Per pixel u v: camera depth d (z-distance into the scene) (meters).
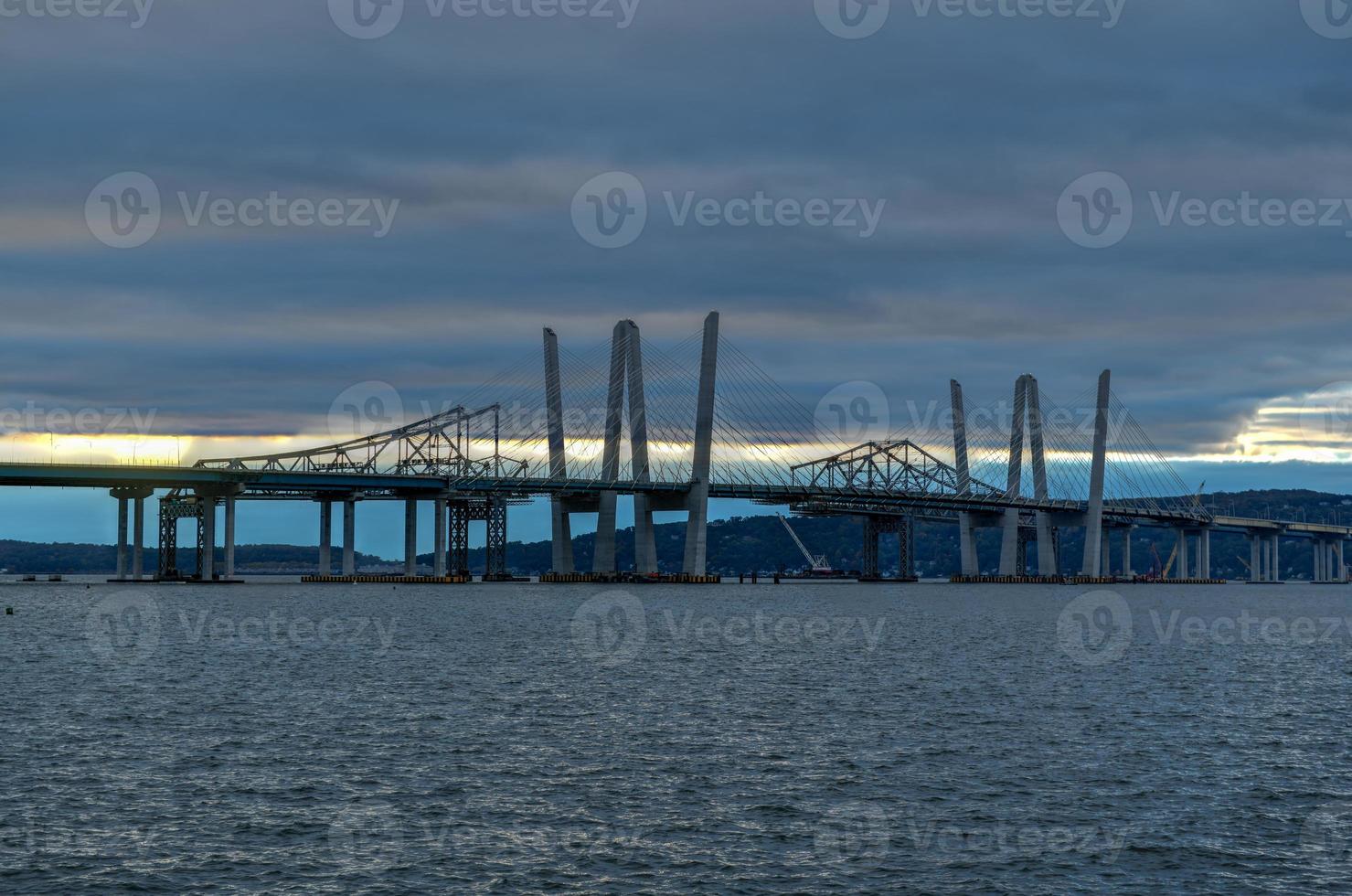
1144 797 54.19
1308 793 54.94
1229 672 99.69
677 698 81.62
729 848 47.16
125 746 63.50
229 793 54.03
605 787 55.41
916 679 92.56
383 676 92.50
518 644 121.19
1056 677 94.44
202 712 74.19
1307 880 44.06
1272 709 78.50
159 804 52.19
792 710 76.25
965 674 96.56
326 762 60.06
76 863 44.88
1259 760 61.75
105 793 53.88
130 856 45.66
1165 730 69.94
